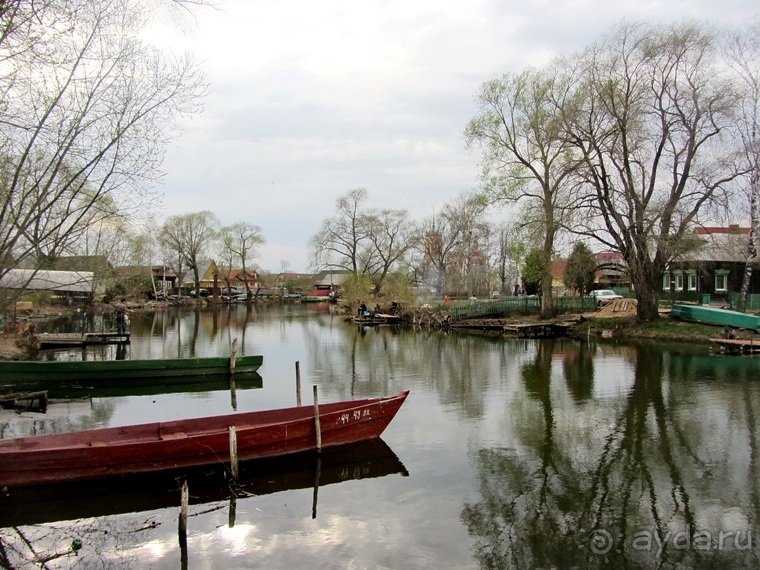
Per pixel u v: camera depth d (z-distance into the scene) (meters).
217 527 8.23
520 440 12.15
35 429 13.57
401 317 48.62
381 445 11.76
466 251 58.56
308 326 45.41
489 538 7.77
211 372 20.80
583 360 23.42
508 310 41.06
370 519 8.40
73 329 38.59
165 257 77.75
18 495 9.03
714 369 20.22
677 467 10.38
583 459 10.89
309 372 21.80
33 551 7.65
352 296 55.62
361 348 29.67
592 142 27.80
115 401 16.97
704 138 26.62
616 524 8.16
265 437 10.52
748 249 29.69
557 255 32.16
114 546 7.74
